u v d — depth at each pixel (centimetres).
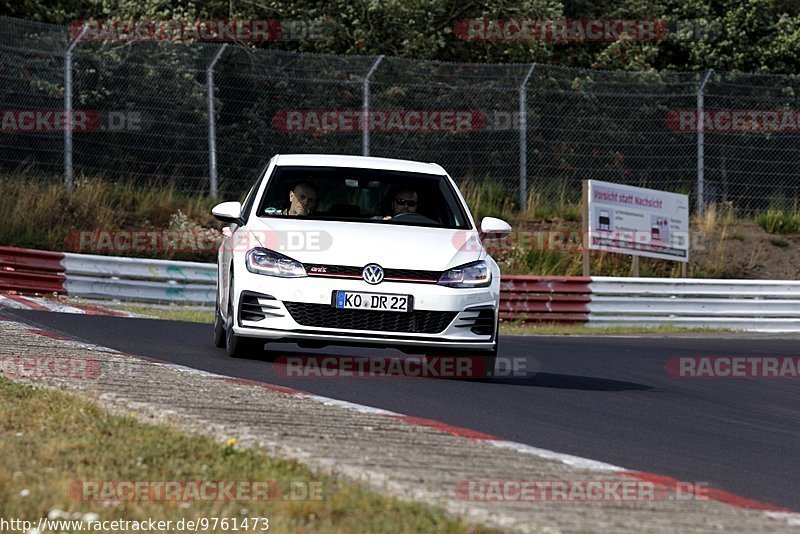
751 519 1788
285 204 3419
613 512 1733
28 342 3244
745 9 10906
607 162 8862
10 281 5722
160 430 2089
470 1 9869
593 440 2475
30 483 1714
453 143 8500
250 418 2247
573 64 10406
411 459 1983
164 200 7694
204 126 7938
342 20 9588
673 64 11006
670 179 8900
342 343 3142
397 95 8250
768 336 6812
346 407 2500
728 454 2478
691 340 6128
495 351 3250
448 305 3130
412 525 1572
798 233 9138
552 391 3281
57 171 7512
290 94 8162
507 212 8519
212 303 6550
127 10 8519
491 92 8488
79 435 2031
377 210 3472
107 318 4600
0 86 7344
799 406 3578
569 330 6519
